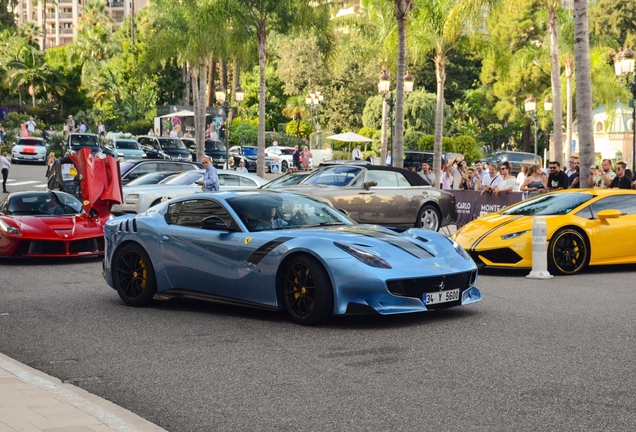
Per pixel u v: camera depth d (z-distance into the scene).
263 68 30.47
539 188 18.16
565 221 11.78
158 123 58.06
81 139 42.84
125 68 76.38
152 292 9.02
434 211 18.08
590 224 11.91
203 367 6.17
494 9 27.47
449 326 7.57
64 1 167.62
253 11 30.27
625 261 12.10
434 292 7.63
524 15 63.44
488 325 7.59
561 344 6.69
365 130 61.41
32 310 9.02
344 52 36.81
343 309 7.41
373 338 7.07
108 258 9.48
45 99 80.56
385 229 8.57
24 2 167.75
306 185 16.84
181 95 76.25
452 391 5.29
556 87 31.80
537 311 8.40
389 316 8.16
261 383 5.63
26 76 77.88
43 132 61.56
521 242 11.62
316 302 7.55
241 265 8.15
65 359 6.59
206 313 8.64
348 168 17.36
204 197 8.88
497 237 11.80
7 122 68.06
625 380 5.49
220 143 47.12
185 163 24.31
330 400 5.14
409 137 58.62
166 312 8.77
